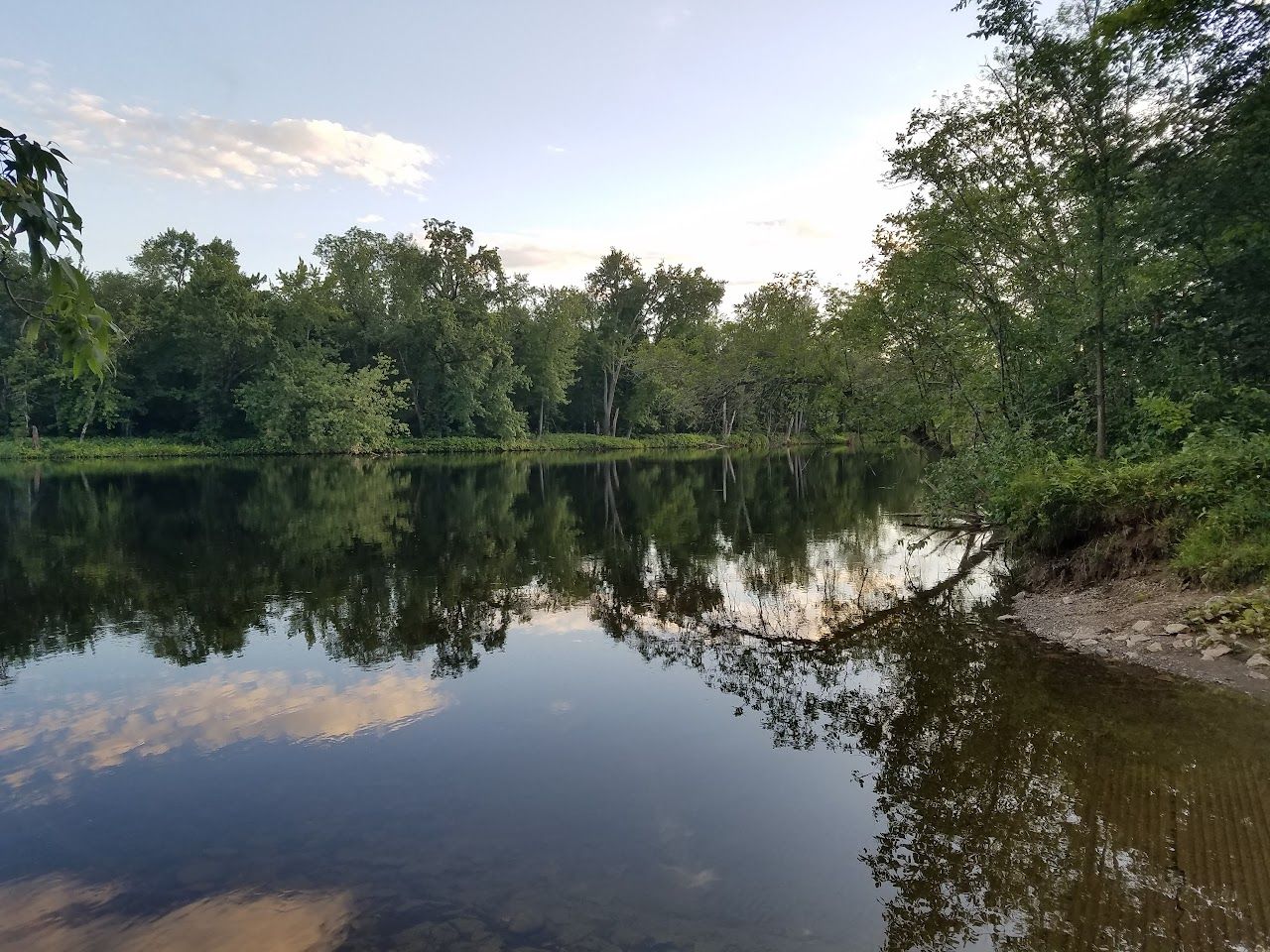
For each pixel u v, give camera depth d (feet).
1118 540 29.81
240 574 40.73
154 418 184.55
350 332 181.78
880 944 11.20
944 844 13.76
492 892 12.85
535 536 53.52
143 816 15.72
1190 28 29.53
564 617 31.89
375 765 18.03
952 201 44.29
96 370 8.20
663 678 24.04
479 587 37.63
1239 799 14.14
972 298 45.21
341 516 65.16
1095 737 17.25
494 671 24.91
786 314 108.37
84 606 33.91
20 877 13.66
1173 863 12.50
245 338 159.33
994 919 11.64
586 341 234.79
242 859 14.07
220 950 11.56
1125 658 22.21
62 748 19.19
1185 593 25.40
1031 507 33.53
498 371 194.59
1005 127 41.27
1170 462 30.68
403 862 13.85
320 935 11.80
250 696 22.75
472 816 15.47
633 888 12.85
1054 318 41.34
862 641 27.22
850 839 14.23
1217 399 33.65
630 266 237.86
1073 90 34.83
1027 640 25.46
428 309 180.24
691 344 203.62
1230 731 16.84
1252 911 11.19
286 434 165.58
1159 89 32.30
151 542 50.88
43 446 153.99
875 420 68.95
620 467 131.44
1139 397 36.68
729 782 16.76
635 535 53.93
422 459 159.33
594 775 17.26
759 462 139.54
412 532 56.03
